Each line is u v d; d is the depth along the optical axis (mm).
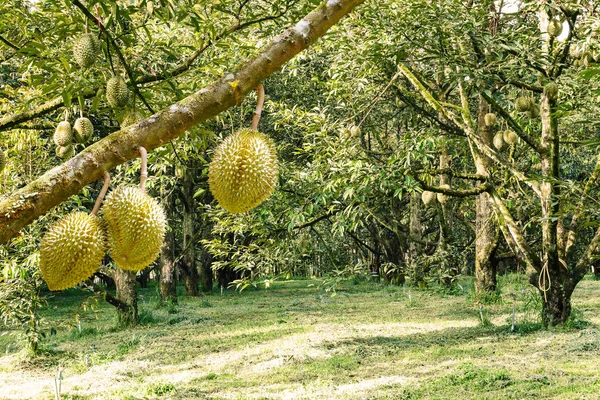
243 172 1874
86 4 3783
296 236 9203
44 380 8617
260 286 28094
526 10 8445
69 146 4129
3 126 4395
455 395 6449
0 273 6805
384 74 10773
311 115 9664
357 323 12484
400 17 8133
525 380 6863
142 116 3670
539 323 10750
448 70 8461
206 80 5781
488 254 14508
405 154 9383
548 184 9906
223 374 8422
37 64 4043
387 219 21125
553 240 10164
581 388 6352
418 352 9078
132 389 7598
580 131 11625
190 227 21250
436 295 16516
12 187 6348
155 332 12773
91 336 12844
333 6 1729
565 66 8883
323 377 7836
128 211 1720
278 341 10680
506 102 8500
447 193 10273
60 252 1650
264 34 5434
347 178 8531
